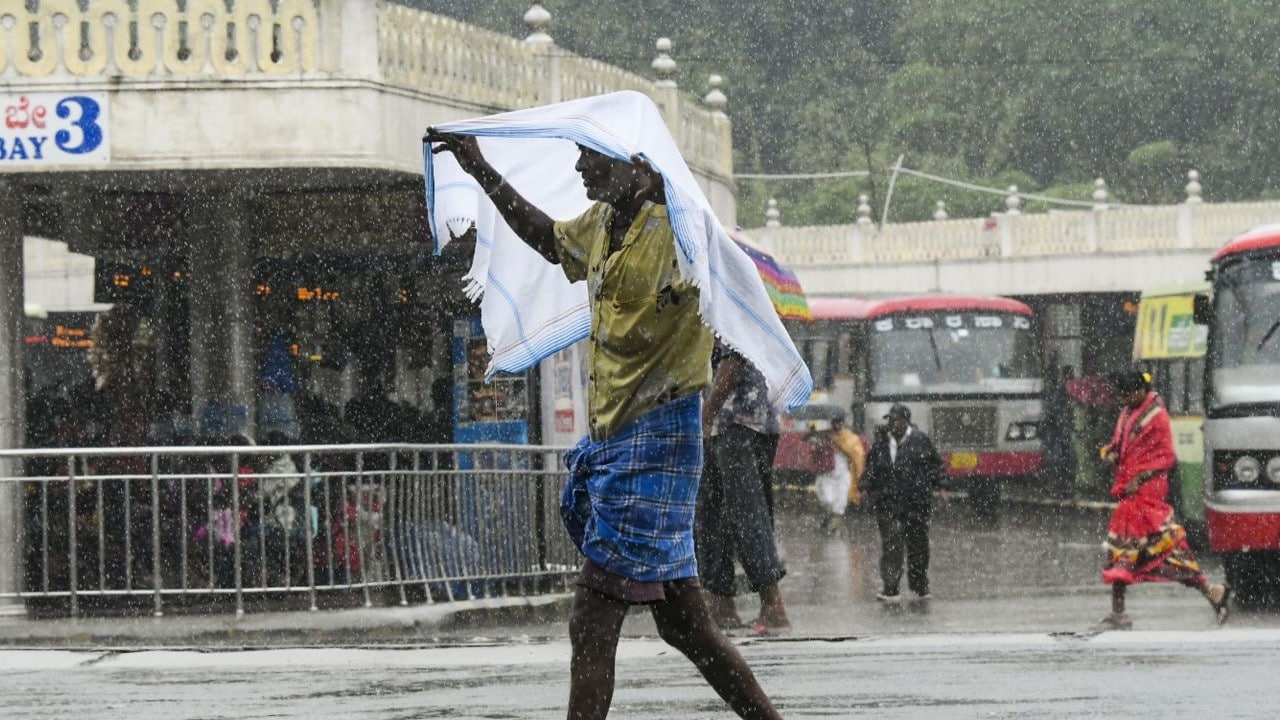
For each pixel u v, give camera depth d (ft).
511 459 87.97
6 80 89.71
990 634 74.69
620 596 34.65
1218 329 105.91
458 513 84.12
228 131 90.53
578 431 104.32
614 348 34.83
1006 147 408.67
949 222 261.03
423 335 113.80
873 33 428.15
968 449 215.51
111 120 89.97
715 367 76.74
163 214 109.81
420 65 96.02
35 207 115.85
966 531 170.50
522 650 68.13
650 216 34.73
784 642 71.72
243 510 81.15
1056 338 255.70
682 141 129.29
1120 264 246.27
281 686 54.65
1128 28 403.95
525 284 39.63
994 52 416.26
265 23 90.84
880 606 99.71
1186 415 159.43
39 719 46.83
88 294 199.93
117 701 50.78
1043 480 221.66
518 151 39.22
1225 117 399.24
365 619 78.43
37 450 79.20
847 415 229.45
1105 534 161.89
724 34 421.59
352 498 80.59
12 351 90.63
